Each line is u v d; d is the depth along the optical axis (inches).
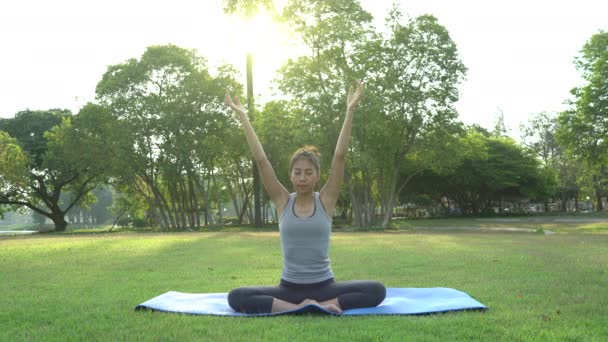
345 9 1317.7
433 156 1370.6
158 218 1673.2
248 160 1716.3
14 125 1985.7
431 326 187.9
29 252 616.1
